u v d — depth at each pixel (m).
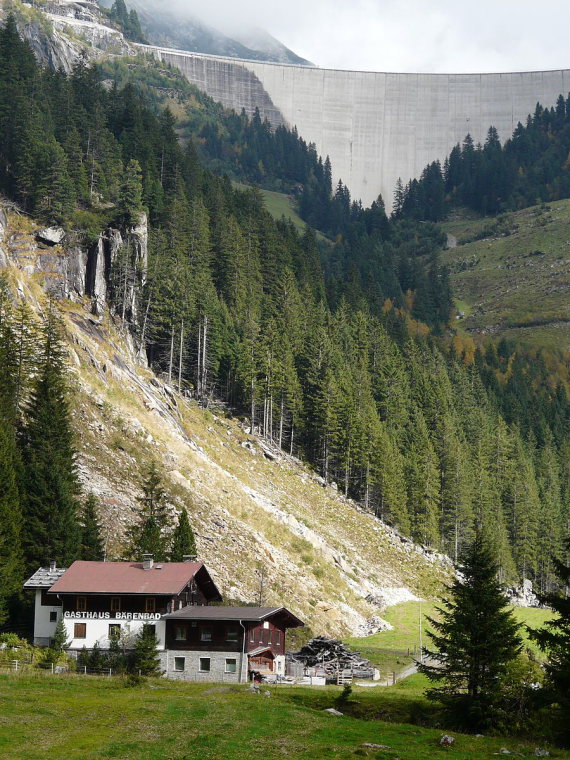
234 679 139.88
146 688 119.81
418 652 194.62
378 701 127.81
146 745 86.75
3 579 150.88
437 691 108.81
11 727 90.25
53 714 96.88
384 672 170.38
